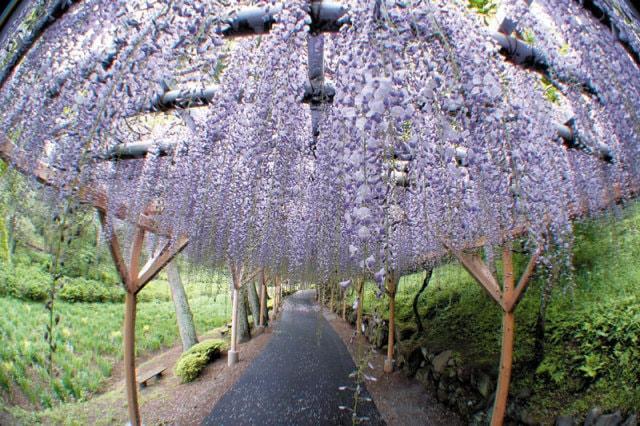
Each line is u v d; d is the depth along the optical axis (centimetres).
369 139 70
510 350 242
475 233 149
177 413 438
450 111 89
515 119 97
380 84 65
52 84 101
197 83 113
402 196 100
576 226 254
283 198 153
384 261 73
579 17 90
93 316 757
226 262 284
